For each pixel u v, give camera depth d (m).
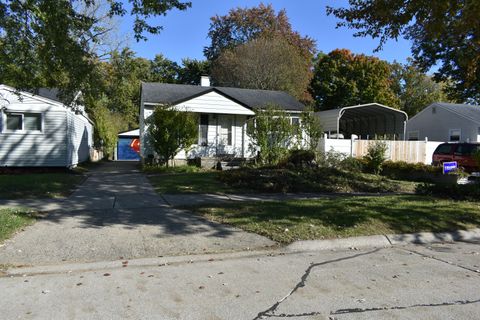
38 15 7.99
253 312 4.01
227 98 20.08
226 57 38.09
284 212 8.34
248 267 5.47
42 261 5.55
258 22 43.31
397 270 5.41
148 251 6.06
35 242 6.31
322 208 8.68
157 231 7.09
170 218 8.06
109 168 21.19
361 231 7.14
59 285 4.73
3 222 7.14
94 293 4.49
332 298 4.38
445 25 9.52
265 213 8.26
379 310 4.07
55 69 10.34
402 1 9.47
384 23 10.27
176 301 4.29
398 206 8.99
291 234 6.87
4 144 17.59
